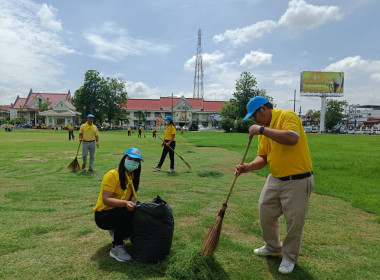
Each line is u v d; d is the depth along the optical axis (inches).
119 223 134.0
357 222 192.2
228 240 155.9
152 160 485.7
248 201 233.6
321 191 273.7
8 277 114.9
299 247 126.1
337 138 1519.4
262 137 138.2
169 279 115.0
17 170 359.6
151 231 128.0
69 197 234.4
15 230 162.2
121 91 2746.1
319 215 205.6
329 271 128.1
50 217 186.9
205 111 3430.1
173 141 364.2
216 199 238.5
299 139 122.5
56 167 385.4
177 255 129.6
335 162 468.4
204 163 449.4
